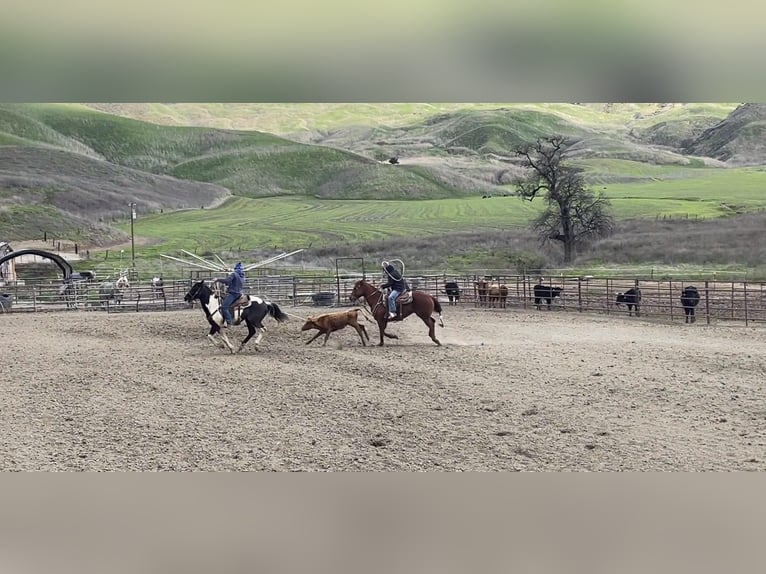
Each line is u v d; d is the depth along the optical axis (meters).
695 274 36.22
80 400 10.61
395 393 10.73
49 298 28.03
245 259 54.09
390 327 18.78
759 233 45.69
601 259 44.75
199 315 21.89
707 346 14.75
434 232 63.53
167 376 12.34
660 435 8.27
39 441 8.39
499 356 13.76
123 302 27.77
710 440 8.02
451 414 9.41
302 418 9.35
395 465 7.17
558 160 50.81
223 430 8.82
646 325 19.08
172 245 62.31
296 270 43.62
